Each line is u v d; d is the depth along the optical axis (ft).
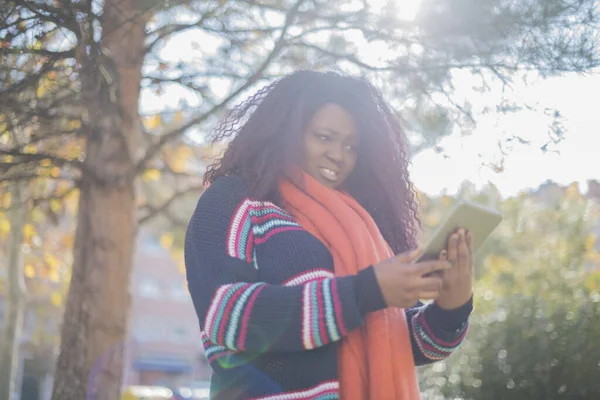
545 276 21.70
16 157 15.17
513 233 26.76
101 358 15.52
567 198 24.58
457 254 5.34
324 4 13.60
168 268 114.93
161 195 25.14
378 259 5.72
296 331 4.94
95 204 15.83
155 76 14.14
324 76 6.46
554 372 15.03
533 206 26.55
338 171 6.22
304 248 5.56
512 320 16.24
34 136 14.61
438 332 5.93
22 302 34.71
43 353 78.43
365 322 5.52
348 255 5.61
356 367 5.41
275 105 6.31
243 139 6.25
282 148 6.11
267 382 5.24
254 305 4.99
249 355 5.29
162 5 12.63
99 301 15.66
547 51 12.12
